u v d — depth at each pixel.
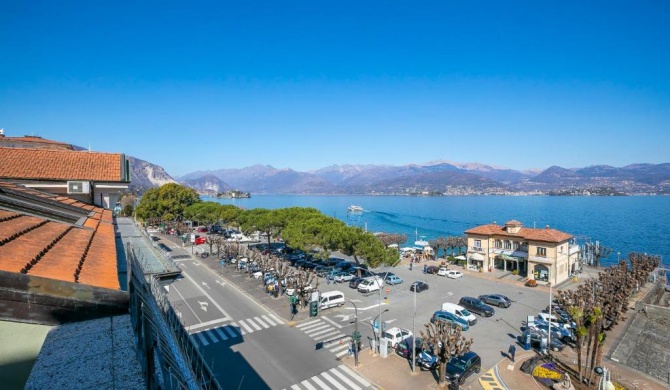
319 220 66.06
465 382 29.52
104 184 26.97
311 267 67.00
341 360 32.72
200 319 42.03
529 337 35.44
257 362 32.09
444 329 29.92
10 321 4.42
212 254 78.38
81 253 7.37
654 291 58.38
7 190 13.27
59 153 28.75
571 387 27.55
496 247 67.62
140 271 8.16
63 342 6.27
